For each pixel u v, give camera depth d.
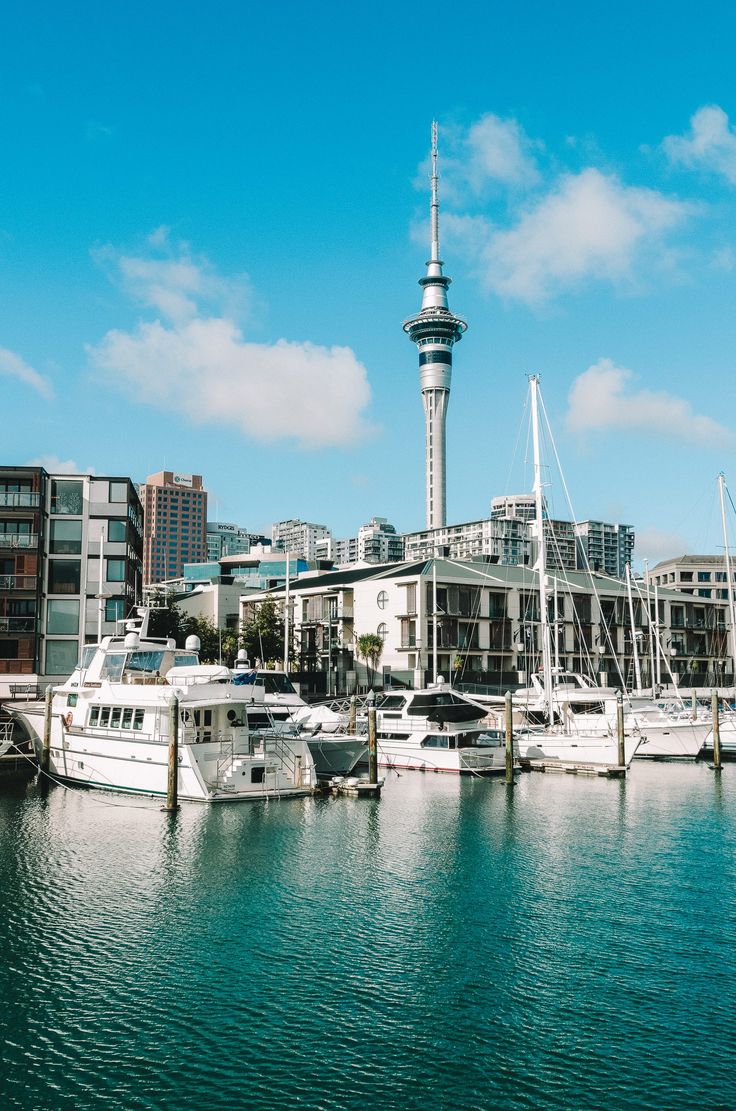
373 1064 17.77
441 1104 16.42
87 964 22.55
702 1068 17.59
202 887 29.00
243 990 21.05
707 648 127.00
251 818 39.41
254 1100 16.56
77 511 69.75
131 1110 16.27
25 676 64.62
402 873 30.95
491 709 64.94
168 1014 19.83
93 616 68.75
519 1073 17.42
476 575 102.50
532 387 65.12
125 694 44.91
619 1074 17.39
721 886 29.47
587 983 21.52
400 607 98.62
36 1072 17.47
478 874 30.86
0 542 65.75
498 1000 20.58
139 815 39.44
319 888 29.09
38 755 50.22
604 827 38.88
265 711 51.59
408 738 56.97
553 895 28.42
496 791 48.47
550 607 108.00
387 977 21.83
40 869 30.83
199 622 103.81
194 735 43.28
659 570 182.75
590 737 57.16
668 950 23.61
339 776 49.81
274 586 133.25
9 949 23.45
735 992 20.98
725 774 57.38
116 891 28.52
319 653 106.06
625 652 115.94
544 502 66.69
